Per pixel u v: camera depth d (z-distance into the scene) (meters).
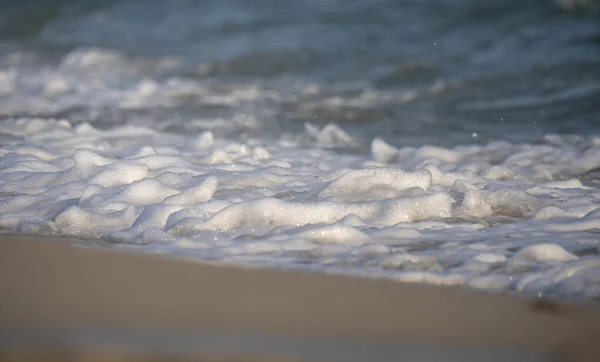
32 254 8.16
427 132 21.77
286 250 10.06
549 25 40.12
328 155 17.81
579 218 11.69
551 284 8.94
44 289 7.04
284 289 7.50
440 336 6.46
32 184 13.27
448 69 32.28
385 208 11.66
